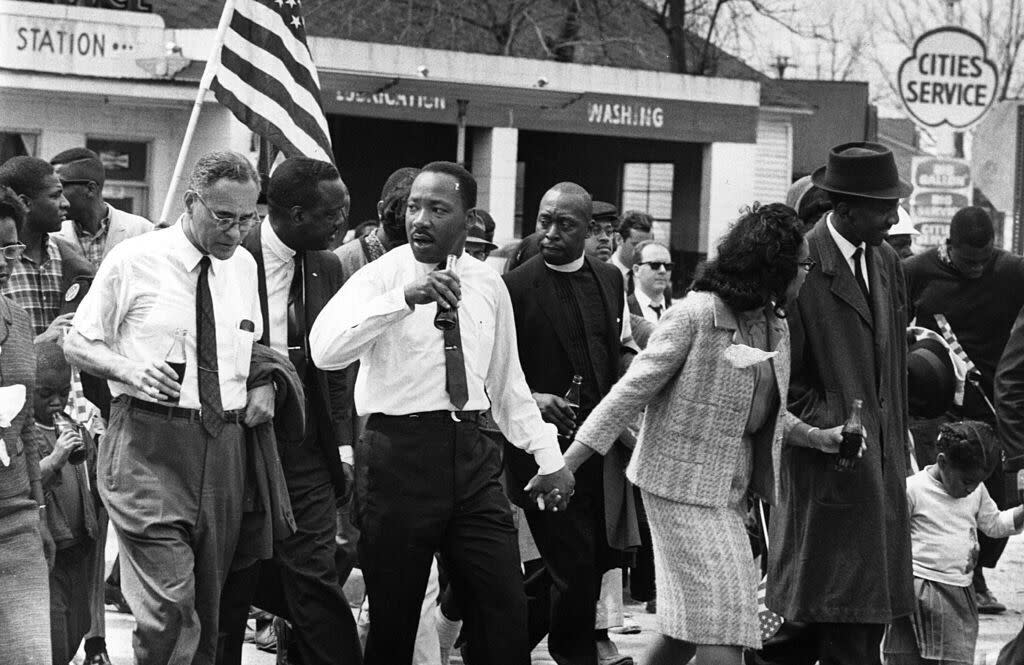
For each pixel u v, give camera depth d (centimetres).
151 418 604
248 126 952
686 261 3045
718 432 625
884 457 704
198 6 2461
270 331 682
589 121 2731
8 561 569
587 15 3350
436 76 2550
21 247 612
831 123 3931
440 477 635
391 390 636
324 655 673
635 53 3453
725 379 623
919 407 959
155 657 601
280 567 677
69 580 689
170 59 2305
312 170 680
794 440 694
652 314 1134
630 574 912
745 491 638
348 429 724
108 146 2364
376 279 640
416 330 635
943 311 1025
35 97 2298
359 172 2958
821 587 696
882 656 789
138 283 605
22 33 2288
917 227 1354
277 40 956
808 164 3925
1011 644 761
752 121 2902
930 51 1327
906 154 4628
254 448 629
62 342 685
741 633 616
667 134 2816
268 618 863
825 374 698
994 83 1329
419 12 2986
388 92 2178
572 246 754
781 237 621
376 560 638
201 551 613
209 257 614
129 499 602
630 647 902
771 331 632
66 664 690
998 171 1382
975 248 1013
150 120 2383
